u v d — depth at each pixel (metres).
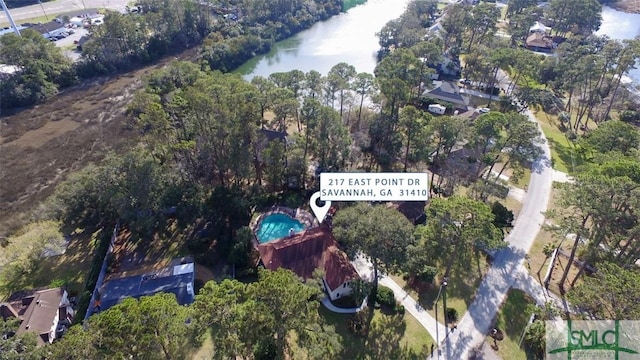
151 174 58.75
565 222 53.72
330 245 58.19
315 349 39.84
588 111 100.00
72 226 60.91
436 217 52.41
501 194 66.62
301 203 71.50
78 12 168.62
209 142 66.31
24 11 167.62
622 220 51.44
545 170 81.62
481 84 119.12
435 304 53.44
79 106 107.94
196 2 154.25
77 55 131.00
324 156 72.88
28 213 67.56
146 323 30.94
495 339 48.50
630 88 113.62
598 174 55.84
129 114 97.56
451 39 145.38
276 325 35.41
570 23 148.75
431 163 83.75
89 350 29.39
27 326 45.84
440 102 107.94
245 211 66.12
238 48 139.12
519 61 104.88
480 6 133.62
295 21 168.62
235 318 33.81
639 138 73.31
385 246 49.62
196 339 34.50
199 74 97.00
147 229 59.84
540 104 108.12
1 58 108.06
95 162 83.56
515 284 56.50
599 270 44.59
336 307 52.50
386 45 145.12
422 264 55.00
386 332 49.28
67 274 56.66
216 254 60.16
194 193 62.41
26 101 108.31
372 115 91.81
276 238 63.53
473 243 55.00
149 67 132.25
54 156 86.06
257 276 57.00
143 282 53.53
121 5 180.75
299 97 94.81
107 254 58.38
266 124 92.56
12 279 55.53
